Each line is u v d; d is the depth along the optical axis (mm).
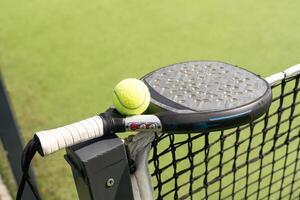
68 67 3938
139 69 3822
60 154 2686
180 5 5039
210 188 2207
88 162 1068
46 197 2385
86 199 1135
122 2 5297
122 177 1125
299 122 2682
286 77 1422
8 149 1941
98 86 3561
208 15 4711
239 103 1138
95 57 4078
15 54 4312
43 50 4344
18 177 1965
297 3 4738
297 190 2197
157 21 4723
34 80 3758
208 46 4102
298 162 2348
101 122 1094
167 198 2088
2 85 1971
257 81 1208
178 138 2537
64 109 3266
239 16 4602
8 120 1924
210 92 1166
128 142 1135
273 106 2854
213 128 1120
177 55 4004
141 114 1133
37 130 3037
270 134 2586
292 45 3938
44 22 4988
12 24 5016
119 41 4363
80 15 5074
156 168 1344
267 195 2053
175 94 1162
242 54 3893
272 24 4352
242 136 2592
